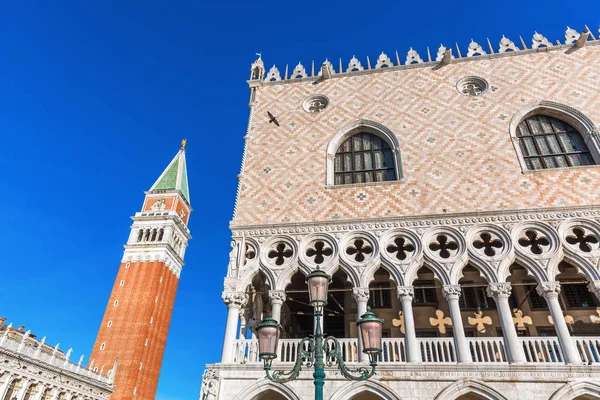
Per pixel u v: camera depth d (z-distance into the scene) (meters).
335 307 26.48
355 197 20.30
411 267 17.66
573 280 20.38
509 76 22.92
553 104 21.33
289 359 17.28
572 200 18.02
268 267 18.84
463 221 18.41
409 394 14.66
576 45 23.19
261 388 15.77
